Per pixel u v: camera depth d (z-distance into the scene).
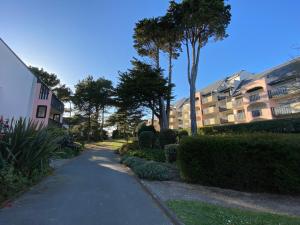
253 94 39.00
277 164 7.97
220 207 5.91
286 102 33.84
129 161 13.74
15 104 18.81
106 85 48.22
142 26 22.28
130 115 29.14
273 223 4.76
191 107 21.06
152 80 21.92
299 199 7.42
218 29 20.19
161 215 5.29
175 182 9.25
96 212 5.30
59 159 16.50
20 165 7.43
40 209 5.34
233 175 8.50
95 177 9.88
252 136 8.73
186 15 19.66
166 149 13.98
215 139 8.89
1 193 5.90
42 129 8.64
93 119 49.75
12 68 18.58
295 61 22.47
